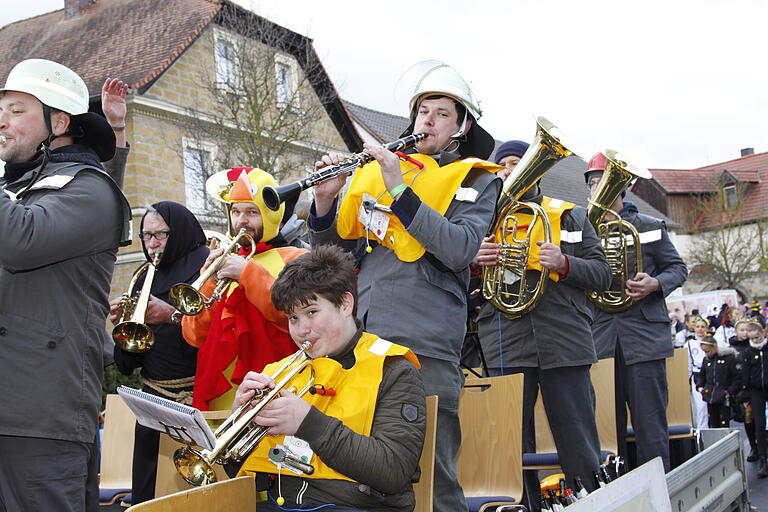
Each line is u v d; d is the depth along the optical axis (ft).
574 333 15.19
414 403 8.82
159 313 13.09
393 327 10.41
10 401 9.25
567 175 118.73
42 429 9.36
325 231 11.50
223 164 57.16
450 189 10.87
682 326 65.57
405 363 9.09
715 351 33.68
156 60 63.93
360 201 11.24
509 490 12.50
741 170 161.38
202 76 64.18
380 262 11.02
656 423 17.97
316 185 11.06
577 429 15.11
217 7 66.28
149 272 13.23
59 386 9.59
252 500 8.34
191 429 7.68
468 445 13.16
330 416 8.45
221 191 13.80
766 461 28.81
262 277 11.65
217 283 12.34
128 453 14.75
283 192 10.39
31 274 9.66
